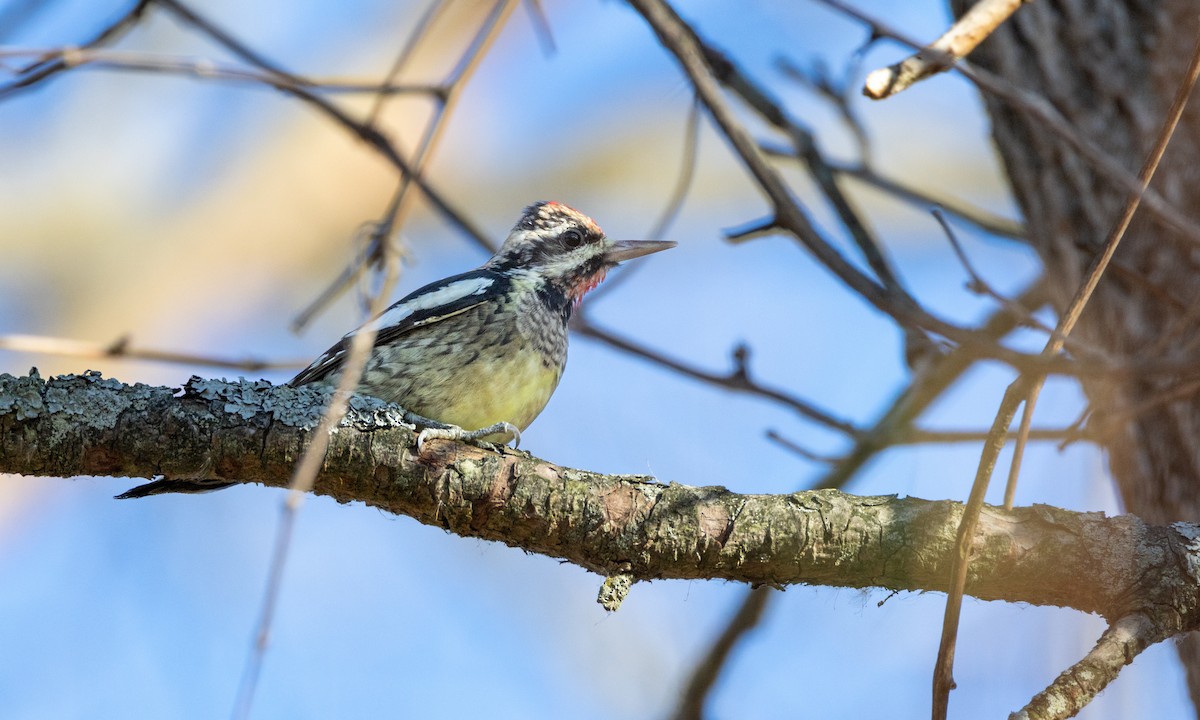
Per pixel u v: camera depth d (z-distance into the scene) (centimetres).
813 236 865
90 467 840
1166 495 948
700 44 1155
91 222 1864
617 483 834
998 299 934
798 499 822
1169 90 972
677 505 820
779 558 812
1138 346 959
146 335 1841
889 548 803
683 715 1317
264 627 577
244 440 840
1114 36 1002
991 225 1258
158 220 1897
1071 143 730
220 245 1892
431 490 840
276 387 862
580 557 838
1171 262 955
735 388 1208
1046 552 791
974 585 804
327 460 844
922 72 682
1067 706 689
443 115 927
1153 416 959
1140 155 973
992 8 689
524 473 836
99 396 836
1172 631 775
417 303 1194
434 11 1044
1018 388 682
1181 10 980
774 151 1131
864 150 1280
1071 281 999
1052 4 1029
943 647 675
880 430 1203
